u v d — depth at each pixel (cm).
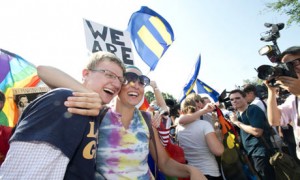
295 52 207
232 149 300
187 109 329
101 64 168
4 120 316
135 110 200
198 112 316
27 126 102
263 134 373
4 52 368
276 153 327
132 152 174
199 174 200
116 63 173
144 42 434
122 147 172
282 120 258
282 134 440
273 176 358
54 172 100
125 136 176
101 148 169
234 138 312
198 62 540
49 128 102
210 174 303
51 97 111
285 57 214
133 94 188
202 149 310
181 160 263
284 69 212
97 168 167
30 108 112
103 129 173
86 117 118
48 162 98
